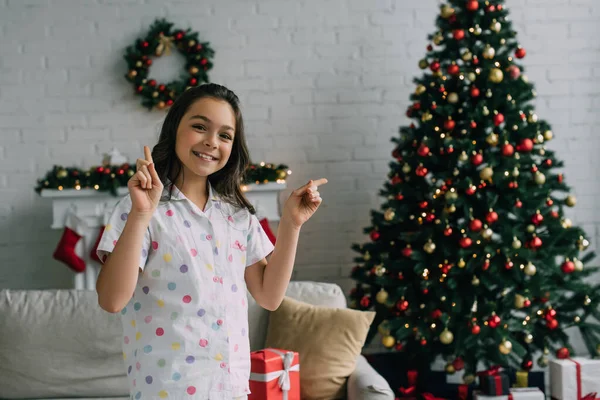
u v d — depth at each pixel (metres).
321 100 3.95
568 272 3.18
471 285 3.19
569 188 3.33
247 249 1.56
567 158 3.98
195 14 3.89
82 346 2.72
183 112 1.46
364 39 3.95
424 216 3.25
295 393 2.45
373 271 3.37
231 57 3.91
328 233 3.96
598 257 3.97
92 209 3.62
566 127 3.98
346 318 2.71
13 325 2.72
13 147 3.86
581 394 3.07
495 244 3.12
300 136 3.94
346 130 3.96
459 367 3.21
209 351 1.37
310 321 2.72
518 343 3.10
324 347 2.65
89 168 3.88
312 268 3.95
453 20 3.32
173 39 3.82
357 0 3.95
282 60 3.93
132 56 3.79
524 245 3.16
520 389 3.11
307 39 3.94
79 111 3.88
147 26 3.88
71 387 2.70
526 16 3.96
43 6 3.85
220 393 1.37
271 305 1.57
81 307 2.78
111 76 3.88
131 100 3.89
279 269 1.53
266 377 2.35
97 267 3.60
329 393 2.62
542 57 3.97
